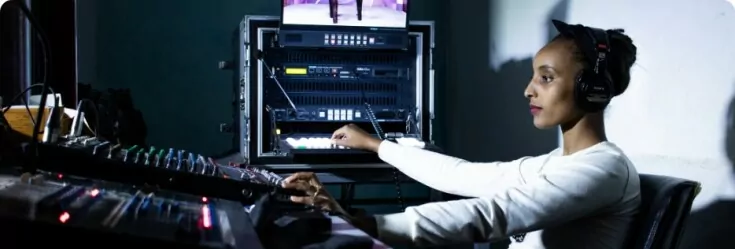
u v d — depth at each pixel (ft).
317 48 6.59
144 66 8.40
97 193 2.28
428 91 6.91
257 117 6.54
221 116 8.65
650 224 3.07
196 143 8.59
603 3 5.75
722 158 4.31
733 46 4.17
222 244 1.86
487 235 3.03
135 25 8.35
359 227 2.81
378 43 6.64
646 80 5.17
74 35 5.77
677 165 4.79
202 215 2.24
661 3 4.96
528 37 7.04
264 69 6.58
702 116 4.50
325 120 6.68
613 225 3.27
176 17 8.48
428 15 9.20
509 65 7.45
